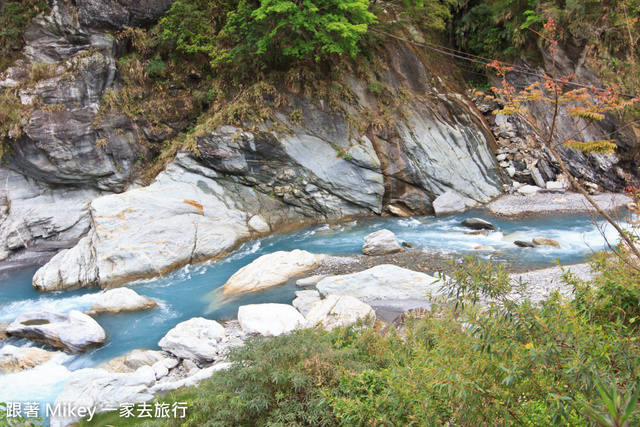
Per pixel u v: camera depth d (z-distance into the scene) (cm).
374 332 680
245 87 2220
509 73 2712
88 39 2200
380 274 1319
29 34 2183
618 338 336
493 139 2592
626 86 2309
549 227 1870
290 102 2180
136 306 1344
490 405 361
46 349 1134
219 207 1972
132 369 1019
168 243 1695
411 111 2353
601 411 285
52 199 2147
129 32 2269
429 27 2864
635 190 545
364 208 2228
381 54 2503
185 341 1035
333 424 516
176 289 1498
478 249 1642
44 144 2014
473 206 2266
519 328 369
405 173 2231
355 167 2181
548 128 2511
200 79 2417
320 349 601
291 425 512
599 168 2367
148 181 2202
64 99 2081
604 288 416
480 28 2861
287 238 1962
